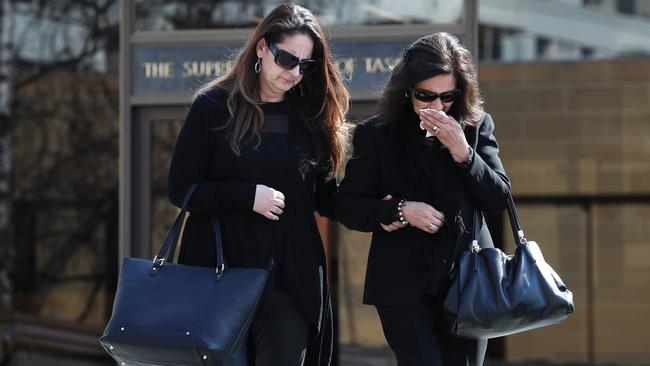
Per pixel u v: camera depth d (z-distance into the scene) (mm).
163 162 21125
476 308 13289
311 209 14203
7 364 29531
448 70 13266
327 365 14844
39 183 29484
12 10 29297
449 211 13555
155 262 13609
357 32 20234
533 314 13352
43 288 29547
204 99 14016
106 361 29328
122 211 21016
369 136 14203
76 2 29016
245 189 13562
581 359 30844
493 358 31031
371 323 22266
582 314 30781
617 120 30016
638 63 29844
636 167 30125
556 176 30219
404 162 14023
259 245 13859
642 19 29750
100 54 29031
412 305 13703
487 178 13438
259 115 13875
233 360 13250
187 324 12859
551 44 29844
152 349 12898
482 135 14117
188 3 21453
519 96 30031
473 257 13625
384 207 13594
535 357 30922
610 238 30422
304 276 14023
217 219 13891
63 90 29281
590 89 29984
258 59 13945
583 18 29844
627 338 30672
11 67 29406
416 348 13812
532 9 29781
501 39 29938
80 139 29297
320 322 14289
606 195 30297
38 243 29531
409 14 20422
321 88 14195
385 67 20219
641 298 30547
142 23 21328
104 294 29297
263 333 14133
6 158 29578
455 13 20297
